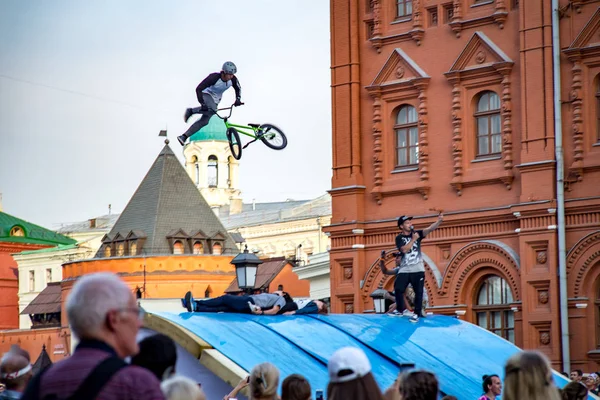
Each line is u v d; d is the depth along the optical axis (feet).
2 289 504.02
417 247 110.01
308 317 99.55
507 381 44.88
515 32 149.07
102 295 33.01
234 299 95.66
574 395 60.03
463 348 102.58
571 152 142.72
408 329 103.35
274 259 390.21
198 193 421.18
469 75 152.46
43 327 432.66
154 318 85.25
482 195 151.23
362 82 163.73
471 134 152.87
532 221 144.25
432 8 156.97
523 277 144.56
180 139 122.52
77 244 493.36
